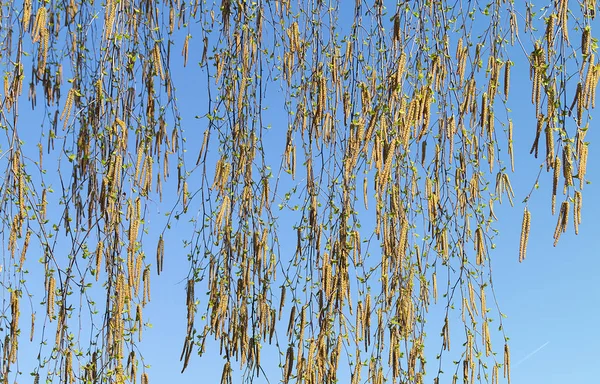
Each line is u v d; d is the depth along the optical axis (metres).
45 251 3.18
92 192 3.30
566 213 2.79
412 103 3.18
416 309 3.47
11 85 3.12
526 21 3.26
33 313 3.21
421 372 3.39
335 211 3.44
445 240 3.54
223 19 3.54
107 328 3.19
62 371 3.13
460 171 3.51
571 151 2.81
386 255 3.38
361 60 3.54
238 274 3.40
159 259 3.38
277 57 3.72
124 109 3.33
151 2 3.57
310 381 3.23
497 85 3.35
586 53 2.81
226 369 3.31
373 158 3.33
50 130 3.37
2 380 3.10
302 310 3.36
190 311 3.38
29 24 3.49
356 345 3.30
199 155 3.45
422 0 3.42
